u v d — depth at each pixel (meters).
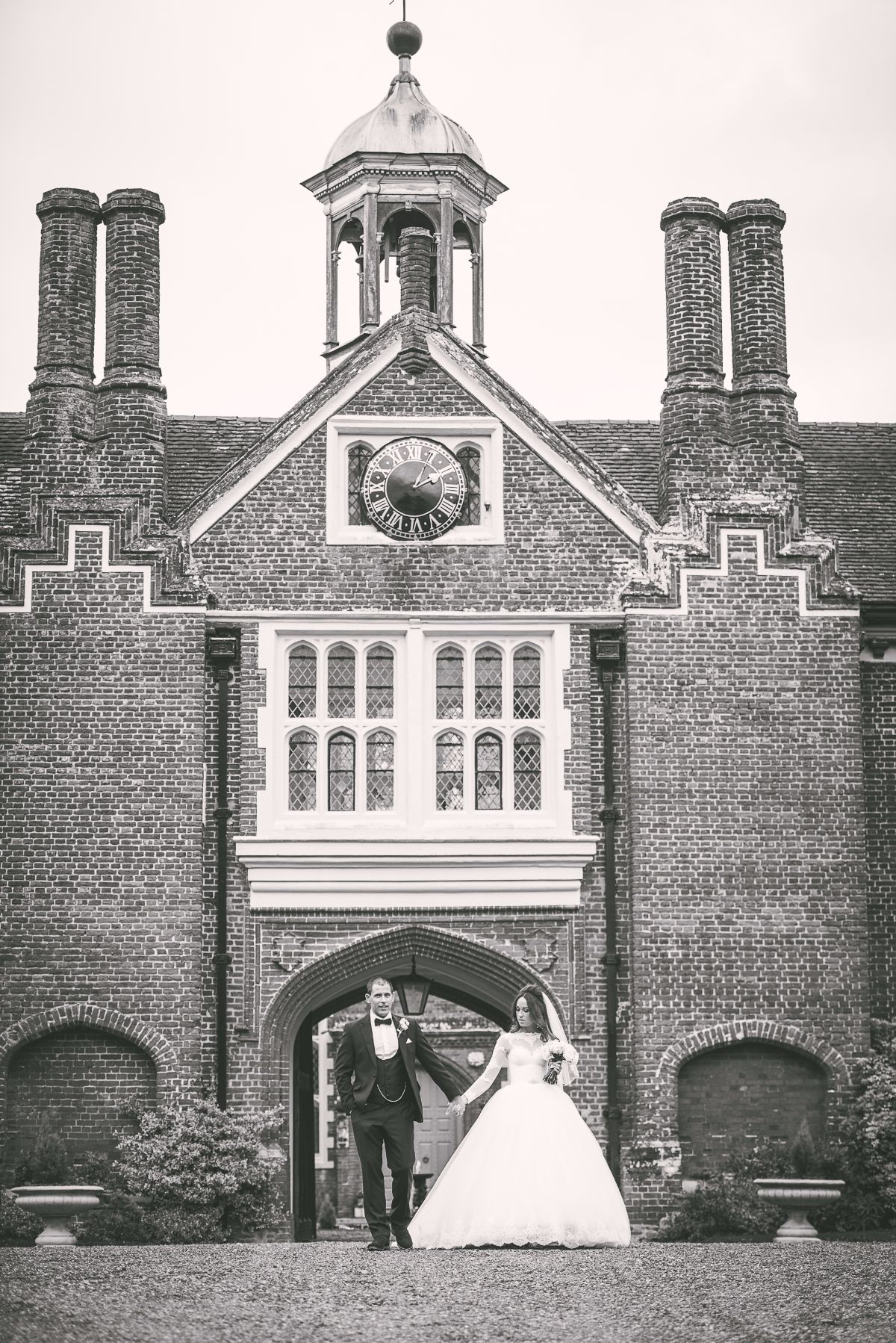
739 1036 25.31
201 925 25.33
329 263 31.41
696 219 27.64
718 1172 25.08
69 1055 25.06
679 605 26.23
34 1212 21.62
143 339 27.03
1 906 25.12
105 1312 12.48
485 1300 13.07
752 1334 11.86
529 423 26.86
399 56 32.41
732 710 26.08
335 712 26.09
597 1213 17.05
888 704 27.03
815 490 30.23
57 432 26.69
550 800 26.02
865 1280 14.08
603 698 26.28
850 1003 25.52
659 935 25.47
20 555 25.88
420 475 26.55
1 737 25.48
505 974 25.67
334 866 25.53
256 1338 11.67
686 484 26.89
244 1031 25.19
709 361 27.30
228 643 25.97
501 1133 17.09
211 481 27.62
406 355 26.94
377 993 16.70
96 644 25.75
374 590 26.28
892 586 27.61
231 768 25.83
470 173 31.16
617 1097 25.31
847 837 25.88
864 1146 24.69
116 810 25.41
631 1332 11.93
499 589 26.39
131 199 27.30
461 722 26.14
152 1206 23.95
